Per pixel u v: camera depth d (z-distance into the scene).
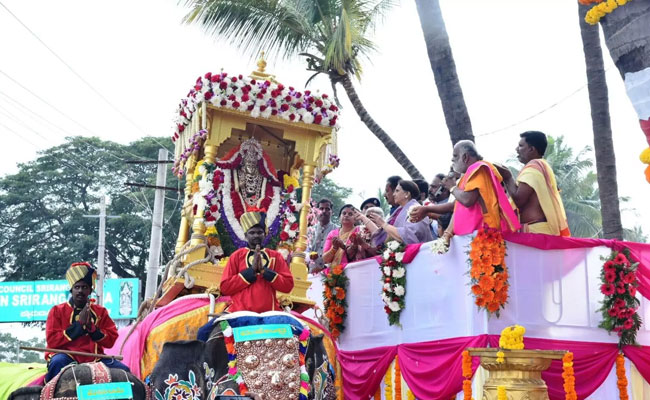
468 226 8.16
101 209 33.50
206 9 14.88
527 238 8.05
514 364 7.13
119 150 44.53
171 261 9.13
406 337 8.83
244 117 9.41
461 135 12.70
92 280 7.86
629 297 8.12
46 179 43.66
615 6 5.94
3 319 38.72
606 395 8.06
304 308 9.54
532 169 8.49
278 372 7.20
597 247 8.30
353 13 15.16
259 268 8.06
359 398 9.36
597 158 12.58
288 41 15.16
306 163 9.72
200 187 9.27
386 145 14.84
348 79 14.94
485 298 7.75
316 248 11.76
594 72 12.63
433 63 12.98
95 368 6.75
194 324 8.35
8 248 42.56
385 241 9.90
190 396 7.28
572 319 8.10
